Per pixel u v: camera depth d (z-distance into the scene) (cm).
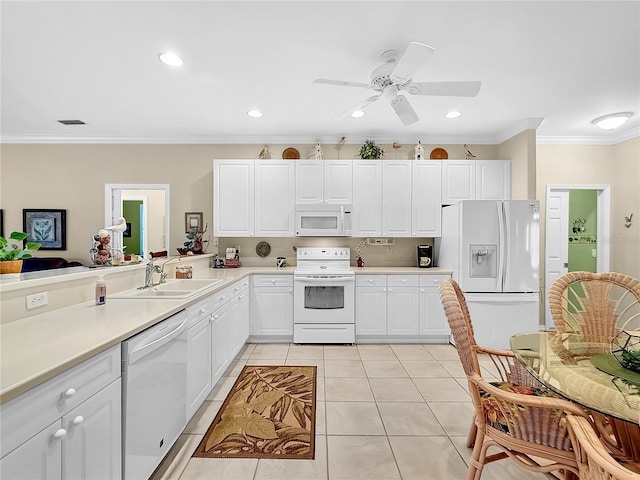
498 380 295
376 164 413
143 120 376
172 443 186
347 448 200
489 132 420
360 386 281
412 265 450
